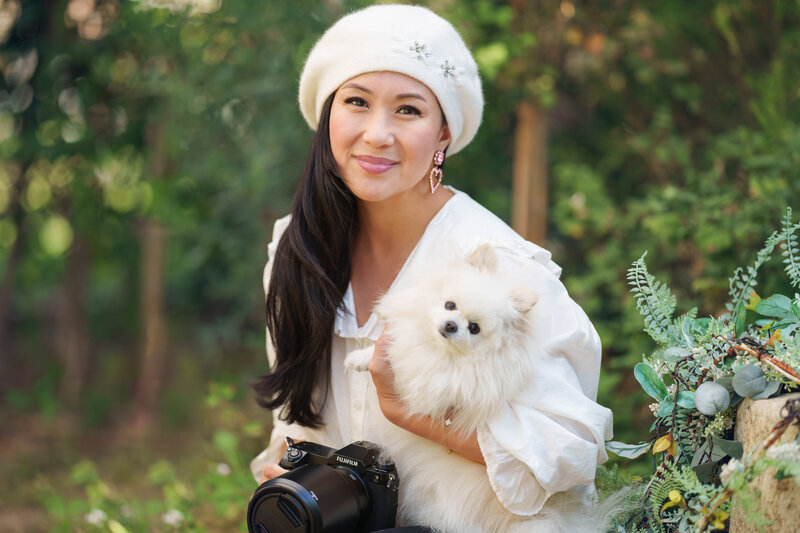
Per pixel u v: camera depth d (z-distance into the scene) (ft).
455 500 6.78
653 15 14.78
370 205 7.55
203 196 17.70
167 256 20.85
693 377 6.62
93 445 17.81
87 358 21.09
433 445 7.00
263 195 16.43
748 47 14.15
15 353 22.80
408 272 7.32
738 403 6.39
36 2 17.57
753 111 13.43
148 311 19.56
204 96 16.22
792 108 13.14
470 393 6.45
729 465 5.47
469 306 6.46
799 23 13.53
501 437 6.40
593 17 15.47
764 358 6.05
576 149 17.34
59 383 20.44
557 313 6.86
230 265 18.58
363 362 7.09
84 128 18.30
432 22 7.18
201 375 20.22
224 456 15.38
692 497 6.42
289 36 15.25
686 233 12.59
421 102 7.00
